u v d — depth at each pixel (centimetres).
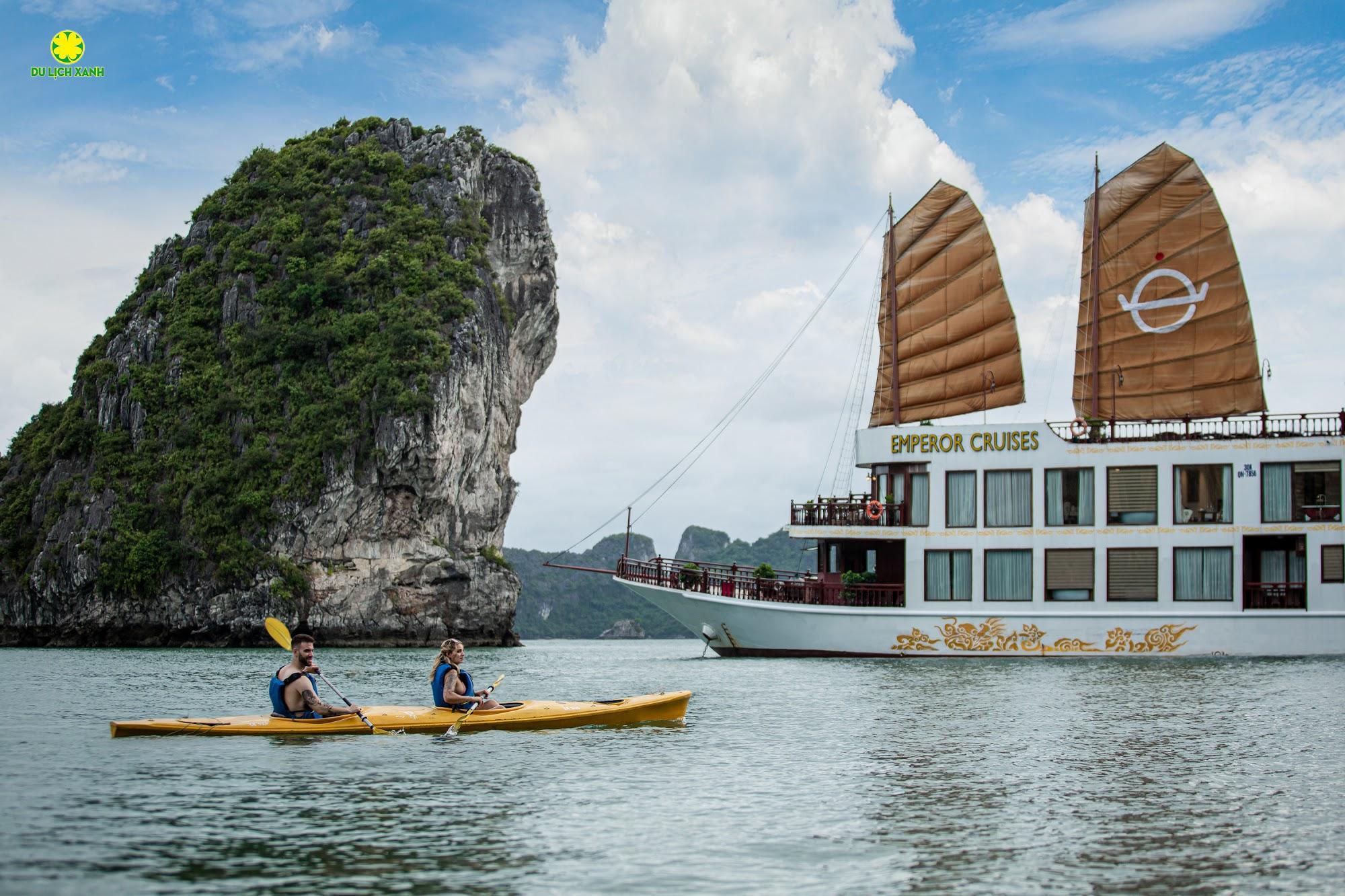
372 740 2030
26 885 1140
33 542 8788
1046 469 4262
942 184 4738
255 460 8694
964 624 4269
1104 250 4594
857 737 2108
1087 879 1183
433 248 9806
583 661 5353
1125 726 2252
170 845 1288
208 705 2759
